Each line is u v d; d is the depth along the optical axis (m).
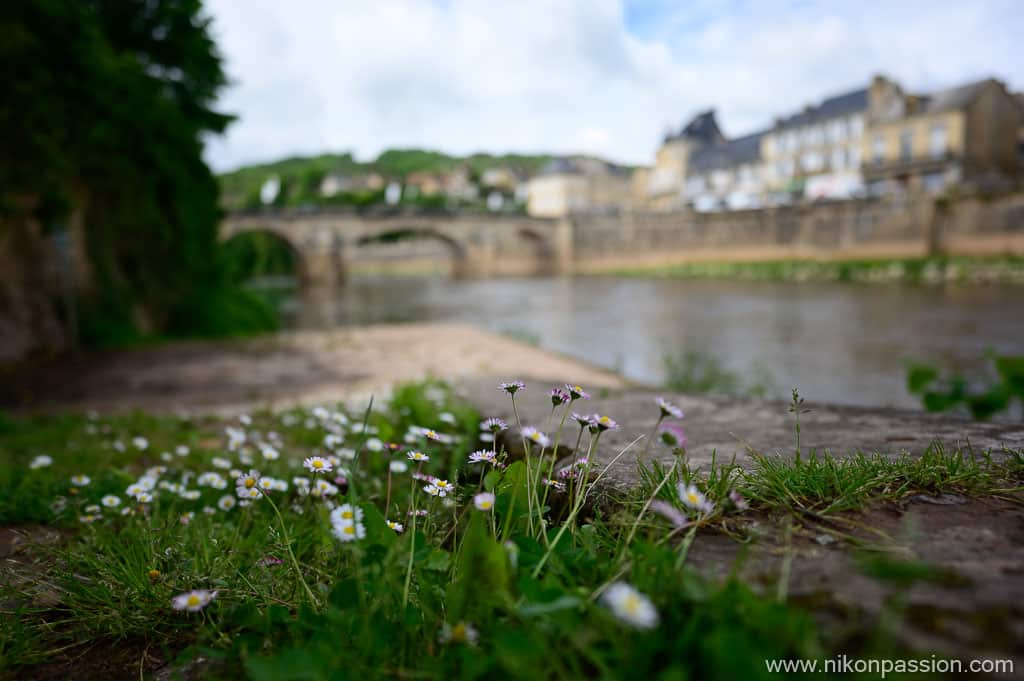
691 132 75.62
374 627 0.98
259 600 1.38
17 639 1.37
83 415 6.10
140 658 1.34
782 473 1.42
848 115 53.47
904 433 2.04
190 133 15.56
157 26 15.25
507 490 1.40
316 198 114.31
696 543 1.15
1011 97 47.22
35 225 12.15
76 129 11.86
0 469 3.19
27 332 11.65
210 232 17.78
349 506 1.17
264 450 2.72
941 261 38.28
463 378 5.82
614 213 68.75
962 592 0.82
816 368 11.59
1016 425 2.13
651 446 2.04
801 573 0.96
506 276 72.06
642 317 22.69
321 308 32.34
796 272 43.78
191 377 9.08
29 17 10.73
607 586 0.97
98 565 1.67
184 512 2.37
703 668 0.66
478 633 0.93
